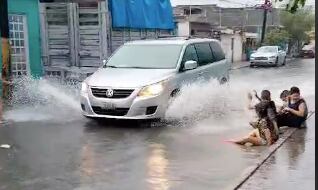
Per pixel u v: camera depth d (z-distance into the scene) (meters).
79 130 9.53
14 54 15.09
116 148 8.02
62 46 16.36
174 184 6.06
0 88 12.63
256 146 8.09
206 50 12.51
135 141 8.54
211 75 12.34
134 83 9.80
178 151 7.79
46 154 7.62
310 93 16.03
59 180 6.28
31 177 6.41
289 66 34.34
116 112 9.80
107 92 9.79
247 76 24.16
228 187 5.91
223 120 10.69
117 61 11.20
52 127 9.82
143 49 11.39
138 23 18.45
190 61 10.90
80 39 16.30
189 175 6.43
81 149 7.96
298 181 6.09
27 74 15.59
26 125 10.00
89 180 6.27
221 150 7.82
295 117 9.55
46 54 16.39
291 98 9.76
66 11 16.16
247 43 45.09
